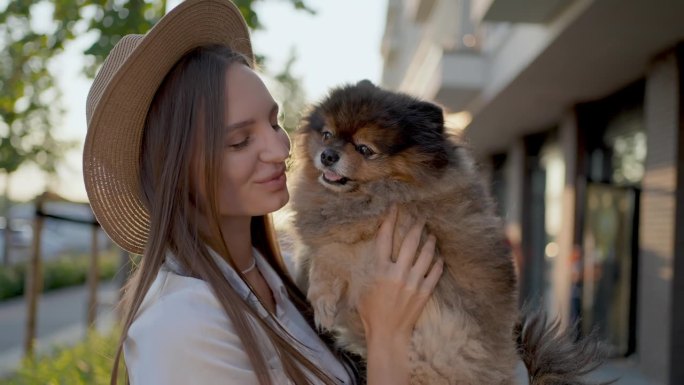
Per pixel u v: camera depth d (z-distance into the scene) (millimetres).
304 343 2117
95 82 2125
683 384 6539
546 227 13203
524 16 6918
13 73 6285
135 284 1828
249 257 2336
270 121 2123
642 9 5820
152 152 1953
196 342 1668
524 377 2496
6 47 6062
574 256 9836
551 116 11914
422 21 18094
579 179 9891
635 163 8719
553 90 9547
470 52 10734
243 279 2016
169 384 1596
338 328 2381
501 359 2393
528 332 2682
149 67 1899
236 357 1755
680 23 6199
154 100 1971
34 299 7535
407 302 2096
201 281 1825
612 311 9000
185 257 1841
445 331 2277
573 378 2566
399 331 2086
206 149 1889
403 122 2541
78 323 12938
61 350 6527
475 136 15539
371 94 2715
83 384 4332
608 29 6508
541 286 13508
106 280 22266
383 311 2090
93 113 1882
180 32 1950
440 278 2363
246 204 2031
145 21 4305
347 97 2678
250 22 4277
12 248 23859
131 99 1916
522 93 9859
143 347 1643
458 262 2406
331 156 2459
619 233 8922
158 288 1814
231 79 1979
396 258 2324
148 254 1823
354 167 2455
